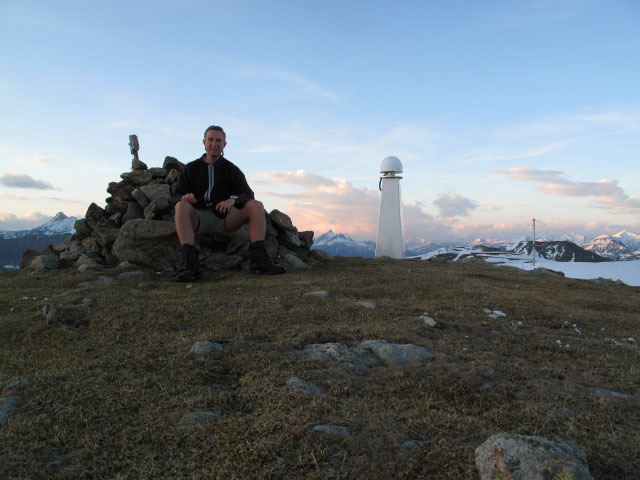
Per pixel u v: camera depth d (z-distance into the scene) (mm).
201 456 2924
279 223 12156
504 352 5082
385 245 22828
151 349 4793
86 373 4102
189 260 8695
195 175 9188
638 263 52500
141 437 3113
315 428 3176
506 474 2516
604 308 8695
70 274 9141
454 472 2738
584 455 2740
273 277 9320
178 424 3279
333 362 4438
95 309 6219
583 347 5508
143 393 3760
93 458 2891
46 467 2783
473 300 8078
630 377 4453
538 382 4176
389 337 5246
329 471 2744
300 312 6430
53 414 3377
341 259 14250
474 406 3664
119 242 9570
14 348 4895
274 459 2869
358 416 3393
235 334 5359
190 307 6520
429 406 3631
